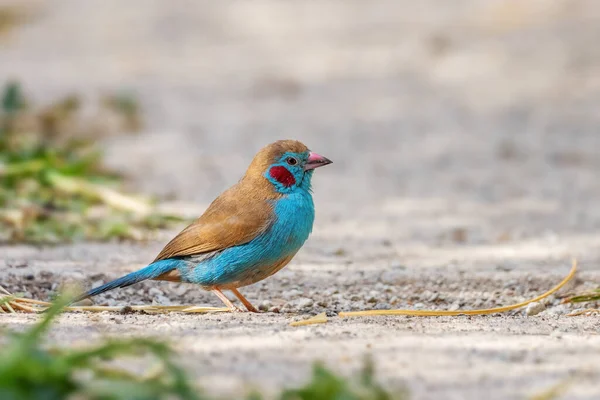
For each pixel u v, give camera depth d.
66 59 28.75
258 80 26.16
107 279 9.95
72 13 36.72
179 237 8.94
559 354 6.79
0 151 15.27
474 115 22.03
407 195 15.50
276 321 8.00
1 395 4.97
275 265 9.04
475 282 10.17
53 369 5.16
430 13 34.31
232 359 6.43
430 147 19.14
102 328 7.46
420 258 11.45
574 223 13.55
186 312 8.76
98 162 16.08
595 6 32.50
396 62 27.92
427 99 23.78
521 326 7.88
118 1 39.41
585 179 16.53
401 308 9.30
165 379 5.70
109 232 12.16
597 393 5.91
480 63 27.16
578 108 22.42
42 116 18.78
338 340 7.09
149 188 15.54
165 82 25.84
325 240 12.49
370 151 18.88
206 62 28.52
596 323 8.14
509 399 5.75
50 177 13.80
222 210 8.88
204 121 21.59
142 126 20.88
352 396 5.23
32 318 7.96
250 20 35.03
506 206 14.72
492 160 18.05
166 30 33.41
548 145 19.14
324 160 9.06
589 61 26.66
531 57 27.44
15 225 12.28
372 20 33.84
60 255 11.06
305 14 35.91
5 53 29.83
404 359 6.56
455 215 14.12
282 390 5.39
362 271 10.59
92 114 20.62
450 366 6.41
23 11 36.72
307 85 25.64
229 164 17.58
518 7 32.94
